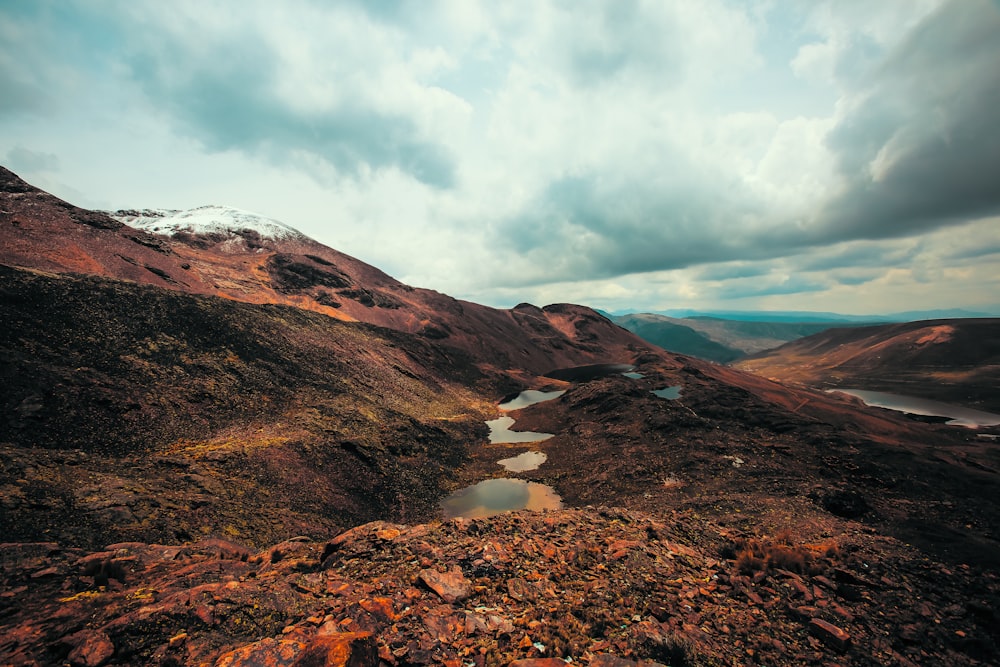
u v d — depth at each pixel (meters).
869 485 41.69
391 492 40.44
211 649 8.33
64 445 29.06
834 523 25.11
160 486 25.86
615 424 65.31
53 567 12.75
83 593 11.34
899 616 12.88
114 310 49.28
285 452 37.44
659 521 20.73
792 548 17.72
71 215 82.56
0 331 36.69
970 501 36.72
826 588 14.52
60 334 40.78
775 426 65.19
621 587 13.11
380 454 45.62
